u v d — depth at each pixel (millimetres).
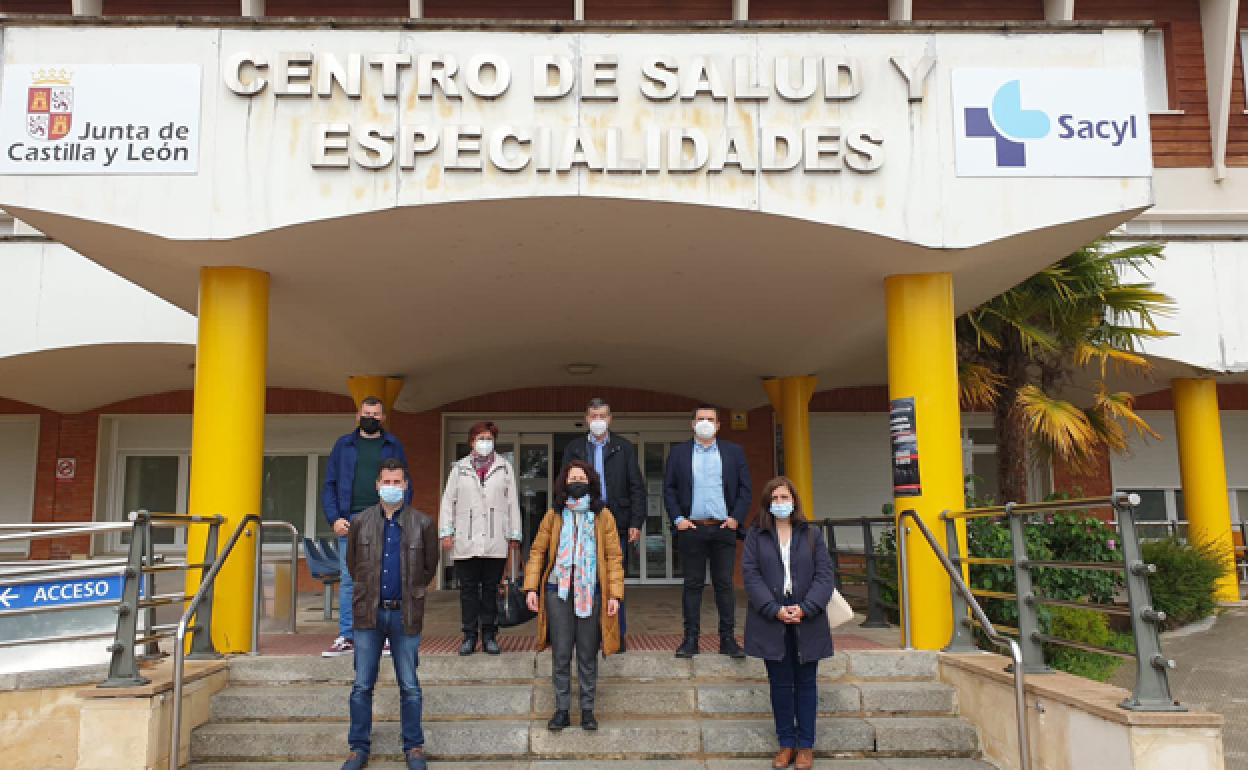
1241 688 8273
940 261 7270
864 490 15273
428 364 11977
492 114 6773
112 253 7152
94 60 6789
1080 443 9125
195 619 6672
